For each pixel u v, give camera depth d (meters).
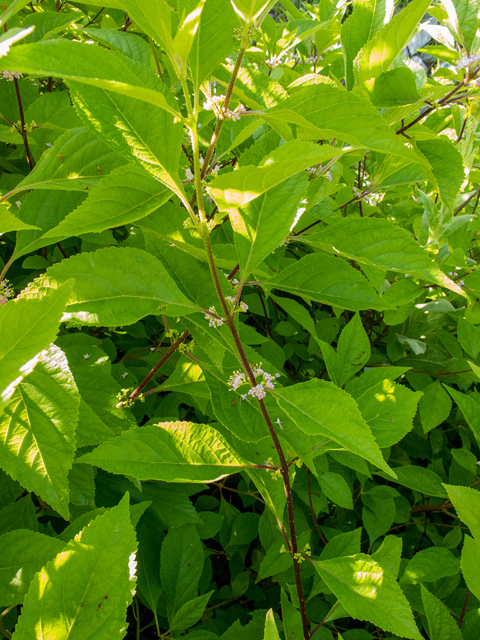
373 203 0.64
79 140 0.35
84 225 0.27
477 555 0.30
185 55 0.22
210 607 0.50
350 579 0.32
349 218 0.37
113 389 0.38
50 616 0.21
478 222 0.64
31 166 0.47
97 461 0.30
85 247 0.51
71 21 0.46
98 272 0.27
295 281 0.37
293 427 0.33
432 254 0.53
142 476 0.30
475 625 0.36
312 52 0.69
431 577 0.40
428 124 0.50
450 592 0.43
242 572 0.50
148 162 0.26
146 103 0.25
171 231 0.31
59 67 0.18
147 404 0.51
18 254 0.35
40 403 0.26
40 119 0.46
